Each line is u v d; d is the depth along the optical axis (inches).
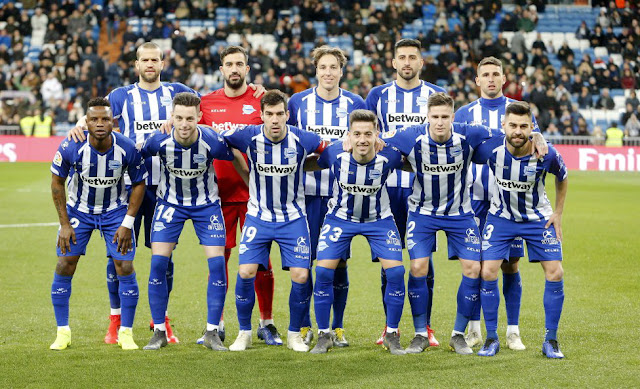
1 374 305.3
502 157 339.6
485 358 334.6
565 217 852.6
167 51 1424.7
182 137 343.0
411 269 353.4
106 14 1514.5
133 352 345.1
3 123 1355.8
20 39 1512.1
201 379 300.5
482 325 405.4
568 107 1389.0
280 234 354.0
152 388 288.7
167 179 359.9
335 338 364.8
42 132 1331.2
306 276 353.7
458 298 351.3
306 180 383.6
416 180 353.4
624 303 445.7
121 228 352.5
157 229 360.5
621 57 1617.9
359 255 620.1
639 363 322.0
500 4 1632.6
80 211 356.2
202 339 364.2
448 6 1612.9
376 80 1427.2
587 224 797.9
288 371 313.0
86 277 519.2
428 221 354.0
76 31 1485.0
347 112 390.0
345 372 311.6
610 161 1343.5
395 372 311.3
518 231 346.0
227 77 390.0
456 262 591.8
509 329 359.3
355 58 1504.7
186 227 773.3
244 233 357.1
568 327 389.1
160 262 357.1
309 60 1425.9
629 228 768.9
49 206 884.0
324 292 351.6
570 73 1487.5
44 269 543.8
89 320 407.8
